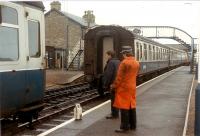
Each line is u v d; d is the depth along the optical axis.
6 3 8.88
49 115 12.44
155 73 34.78
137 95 17.91
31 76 9.88
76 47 46.78
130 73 9.47
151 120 11.26
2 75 8.48
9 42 9.04
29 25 10.02
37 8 10.41
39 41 10.48
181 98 16.92
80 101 17.42
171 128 10.15
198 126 8.15
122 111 9.55
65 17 47.34
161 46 36.47
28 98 9.73
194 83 25.97
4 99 8.56
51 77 30.78
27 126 10.54
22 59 9.57
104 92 19.30
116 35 19.41
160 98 16.81
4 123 10.23
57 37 47.75
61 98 18.17
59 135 9.24
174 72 42.66
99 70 19.69
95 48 19.52
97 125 10.44
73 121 11.00
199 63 8.34
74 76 31.23
